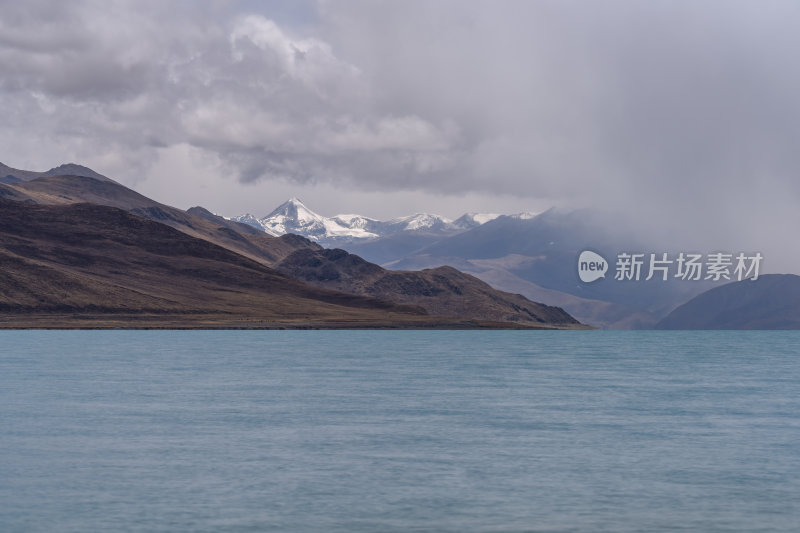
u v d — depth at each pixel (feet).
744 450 144.97
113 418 176.86
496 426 169.37
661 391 242.17
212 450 141.69
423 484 118.62
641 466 131.34
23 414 182.19
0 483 117.50
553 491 115.24
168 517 101.50
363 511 104.83
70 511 103.86
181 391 230.48
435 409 195.21
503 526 98.89
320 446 146.00
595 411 193.98
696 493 114.52
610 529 98.07
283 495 112.06
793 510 106.42
